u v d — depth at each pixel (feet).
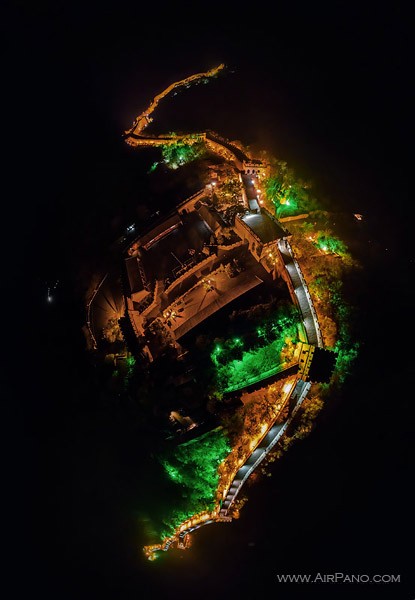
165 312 140.97
